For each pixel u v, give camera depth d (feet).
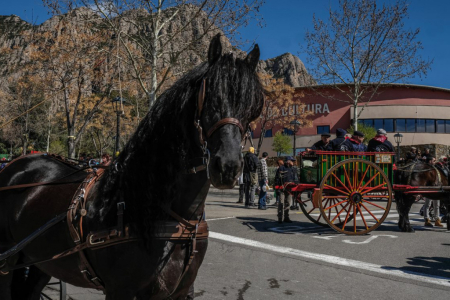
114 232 7.21
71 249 7.68
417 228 31.89
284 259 20.94
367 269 19.11
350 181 27.58
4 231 9.81
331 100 144.15
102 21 44.52
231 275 18.08
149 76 47.44
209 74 6.70
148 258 7.25
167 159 7.36
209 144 6.45
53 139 133.80
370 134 113.70
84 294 15.31
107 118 106.22
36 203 9.32
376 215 38.99
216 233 28.17
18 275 10.51
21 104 89.30
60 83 69.41
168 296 7.76
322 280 17.44
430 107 144.77
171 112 7.35
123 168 7.70
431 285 16.76
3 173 10.52
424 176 29.71
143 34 44.70
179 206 7.64
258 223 32.99
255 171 44.29
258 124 142.92
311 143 144.36
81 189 8.25
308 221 34.60
